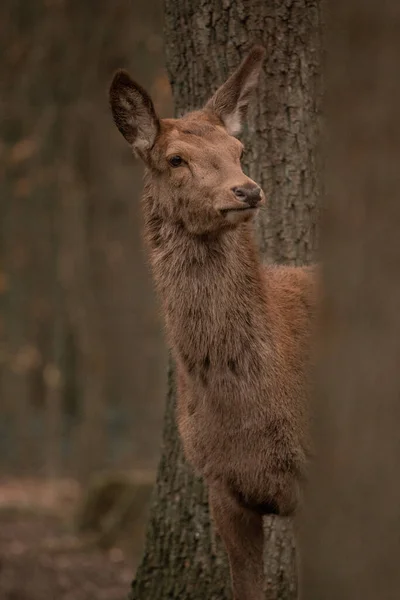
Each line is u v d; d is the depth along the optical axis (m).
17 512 23.44
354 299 5.90
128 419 38.38
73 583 15.87
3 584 15.51
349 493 6.21
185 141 9.17
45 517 22.69
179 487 11.27
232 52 10.83
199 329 9.02
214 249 9.05
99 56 28.33
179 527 11.26
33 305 36.41
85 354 30.31
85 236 30.34
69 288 30.27
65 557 17.64
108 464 31.33
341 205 5.89
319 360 6.65
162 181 9.34
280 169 10.85
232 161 9.04
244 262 9.07
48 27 28.31
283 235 10.84
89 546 18.44
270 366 8.91
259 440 8.92
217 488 9.27
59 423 31.61
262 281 9.16
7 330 38.50
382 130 5.66
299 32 10.77
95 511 19.50
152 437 35.56
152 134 9.39
